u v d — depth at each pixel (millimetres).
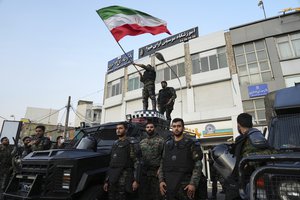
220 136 15734
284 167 1873
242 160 2205
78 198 3418
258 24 16594
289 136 3271
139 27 8234
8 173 6035
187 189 2908
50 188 3400
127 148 3584
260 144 2500
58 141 7594
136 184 3391
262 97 15094
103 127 5234
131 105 22500
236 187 2695
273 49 15633
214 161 3145
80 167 3525
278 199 1916
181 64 19672
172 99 7980
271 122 3699
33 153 4180
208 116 16625
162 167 3305
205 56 18406
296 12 15477
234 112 15703
